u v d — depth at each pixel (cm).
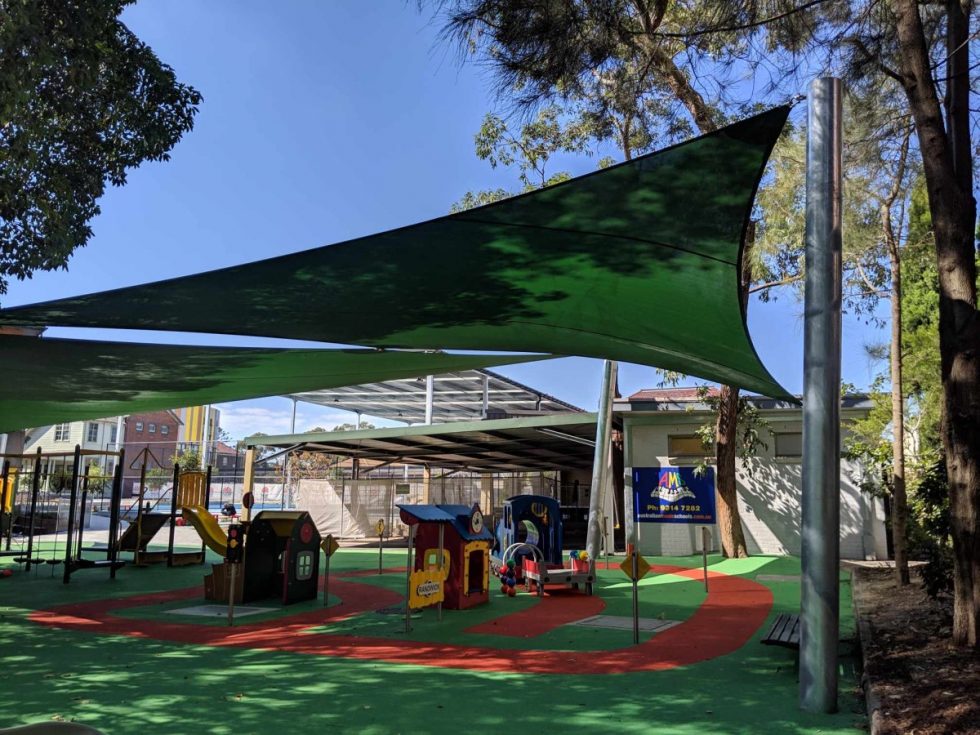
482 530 1104
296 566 1095
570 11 553
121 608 1058
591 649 752
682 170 210
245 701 560
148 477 4412
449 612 1002
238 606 1070
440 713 526
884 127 870
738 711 529
